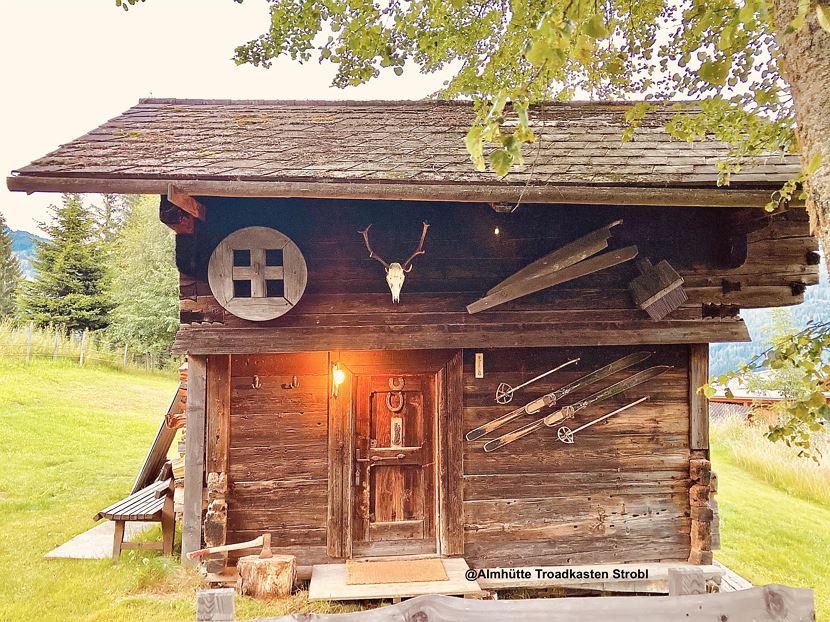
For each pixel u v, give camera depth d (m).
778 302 5.63
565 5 1.85
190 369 5.26
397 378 5.51
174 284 24.14
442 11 3.63
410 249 5.44
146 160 4.88
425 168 4.91
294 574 4.99
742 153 3.90
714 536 5.49
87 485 8.84
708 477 5.51
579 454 5.58
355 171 4.78
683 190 4.74
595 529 5.54
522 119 1.70
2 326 20.25
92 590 5.02
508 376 5.59
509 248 5.52
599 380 5.64
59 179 4.51
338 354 5.39
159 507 5.91
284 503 5.30
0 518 7.27
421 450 5.49
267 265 5.21
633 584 5.30
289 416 5.35
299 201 5.37
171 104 6.88
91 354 20.66
